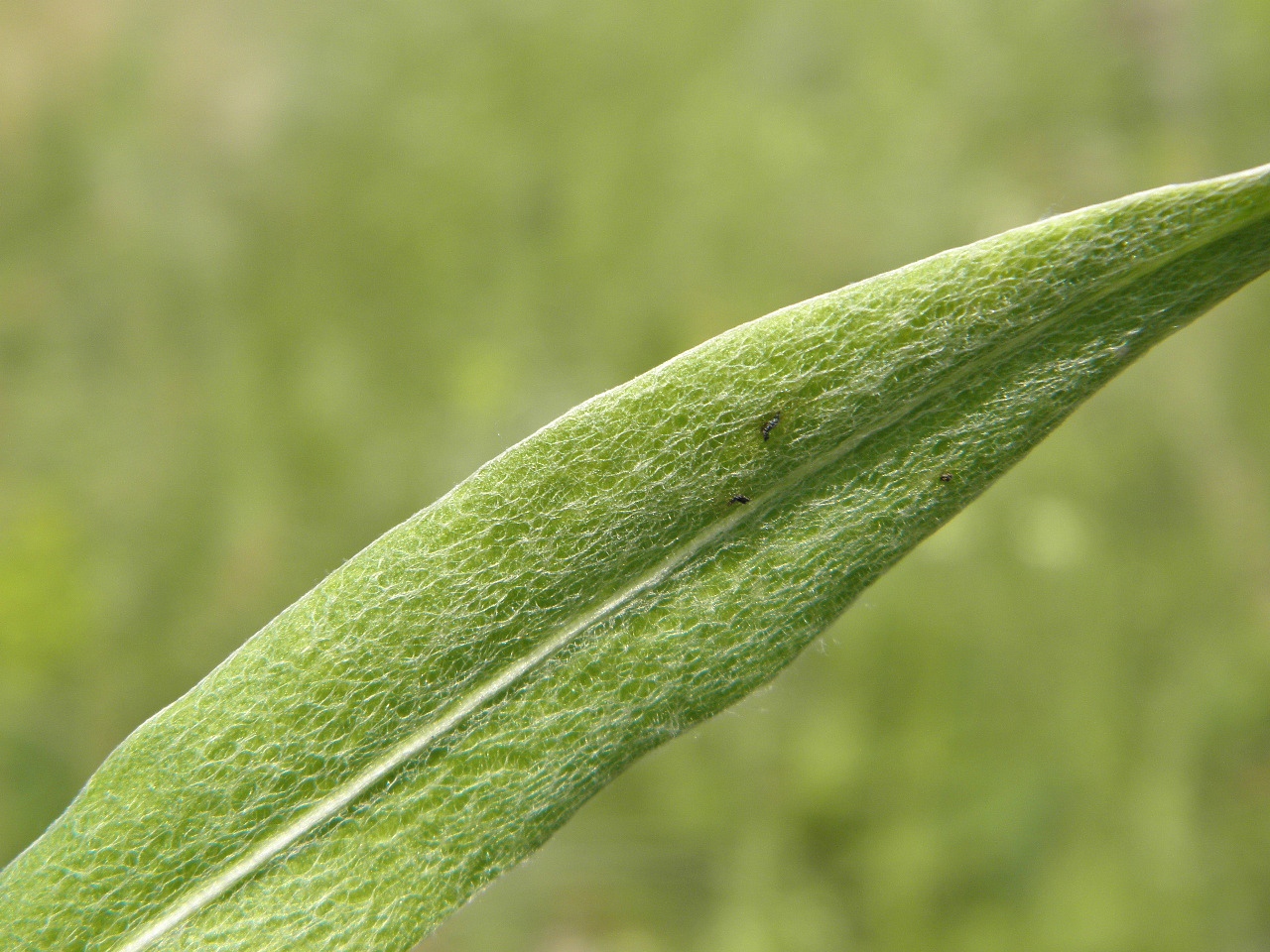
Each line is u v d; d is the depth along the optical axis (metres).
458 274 0.47
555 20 0.49
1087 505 0.42
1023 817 0.39
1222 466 0.41
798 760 0.39
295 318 0.47
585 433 0.12
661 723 0.12
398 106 0.49
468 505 0.12
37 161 0.48
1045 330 0.12
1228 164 0.46
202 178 0.48
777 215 0.47
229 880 0.12
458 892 0.12
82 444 0.45
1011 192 0.47
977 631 0.40
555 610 0.12
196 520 0.44
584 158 0.48
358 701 0.12
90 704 0.41
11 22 0.49
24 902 0.12
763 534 0.12
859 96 0.48
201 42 0.50
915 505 0.12
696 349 0.12
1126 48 0.47
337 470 0.45
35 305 0.47
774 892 0.38
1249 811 0.38
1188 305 0.12
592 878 0.38
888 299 0.12
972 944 0.38
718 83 0.48
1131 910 0.37
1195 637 0.40
